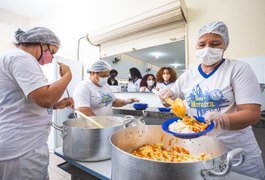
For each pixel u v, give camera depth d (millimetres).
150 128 801
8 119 840
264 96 1371
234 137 837
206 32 881
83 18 2904
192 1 1787
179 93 1035
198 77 946
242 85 787
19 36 922
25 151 852
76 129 770
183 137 618
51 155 2521
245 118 692
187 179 422
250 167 832
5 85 829
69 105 1148
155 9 1820
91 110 1412
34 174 900
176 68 1893
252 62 1468
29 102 869
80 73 2861
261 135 1185
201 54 893
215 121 664
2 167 821
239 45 1531
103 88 1645
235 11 1552
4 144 816
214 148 625
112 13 2494
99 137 775
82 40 2918
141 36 2158
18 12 3520
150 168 438
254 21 1466
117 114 1986
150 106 2086
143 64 2139
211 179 443
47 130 966
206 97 885
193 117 742
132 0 2268
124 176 481
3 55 844
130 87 2250
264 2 1425
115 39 2416
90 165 754
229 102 850
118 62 2402
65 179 1887
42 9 3400
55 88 811
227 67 864
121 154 494
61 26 3279
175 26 1891
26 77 775
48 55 1013
